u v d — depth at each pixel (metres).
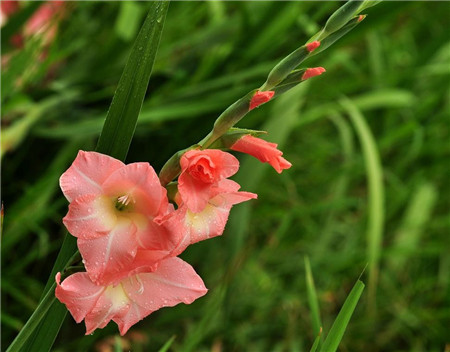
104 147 1.20
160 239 1.08
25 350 1.21
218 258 2.18
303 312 2.32
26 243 2.06
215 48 2.27
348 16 1.10
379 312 2.41
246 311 2.27
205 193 1.08
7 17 2.18
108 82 2.27
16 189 2.12
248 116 2.15
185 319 2.13
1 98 1.84
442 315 2.36
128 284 1.11
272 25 2.23
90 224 1.07
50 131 2.05
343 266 2.39
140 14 2.24
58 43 2.25
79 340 1.81
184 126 2.14
